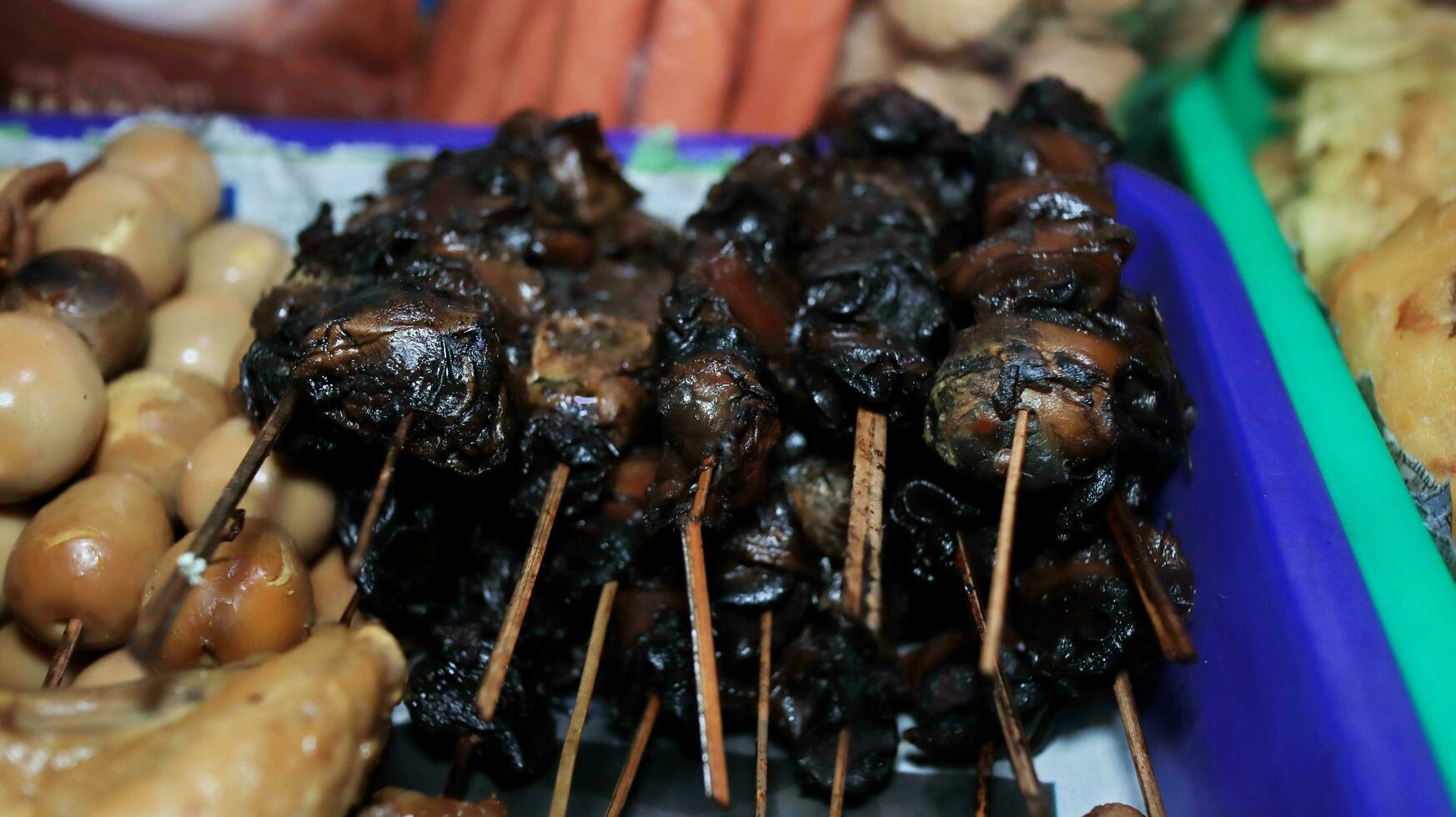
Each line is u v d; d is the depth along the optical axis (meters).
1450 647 0.26
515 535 0.31
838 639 0.30
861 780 0.29
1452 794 0.24
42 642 0.30
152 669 0.28
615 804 0.27
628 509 0.30
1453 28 0.42
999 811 0.29
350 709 0.24
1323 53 0.42
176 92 0.49
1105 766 0.30
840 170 0.35
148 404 0.32
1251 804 0.26
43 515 0.29
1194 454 0.30
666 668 0.29
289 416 0.27
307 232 0.32
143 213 0.34
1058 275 0.29
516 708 0.29
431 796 0.28
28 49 0.48
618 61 0.45
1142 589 0.26
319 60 0.50
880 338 0.29
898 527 0.29
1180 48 0.43
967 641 0.30
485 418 0.27
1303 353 0.31
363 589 0.29
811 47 0.45
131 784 0.23
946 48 0.45
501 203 0.33
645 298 0.33
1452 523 0.29
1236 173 0.38
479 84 0.47
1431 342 0.30
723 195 0.34
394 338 0.27
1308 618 0.26
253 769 0.23
